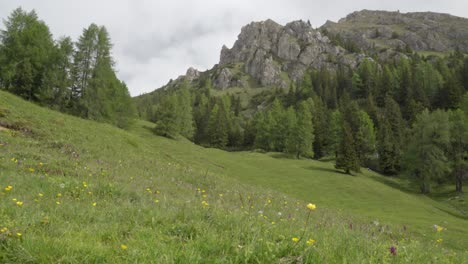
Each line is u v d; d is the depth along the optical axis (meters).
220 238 5.45
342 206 40.53
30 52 53.12
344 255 5.11
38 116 32.50
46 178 12.32
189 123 101.31
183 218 7.30
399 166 88.38
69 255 4.33
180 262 4.33
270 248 4.80
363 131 104.25
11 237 4.64
